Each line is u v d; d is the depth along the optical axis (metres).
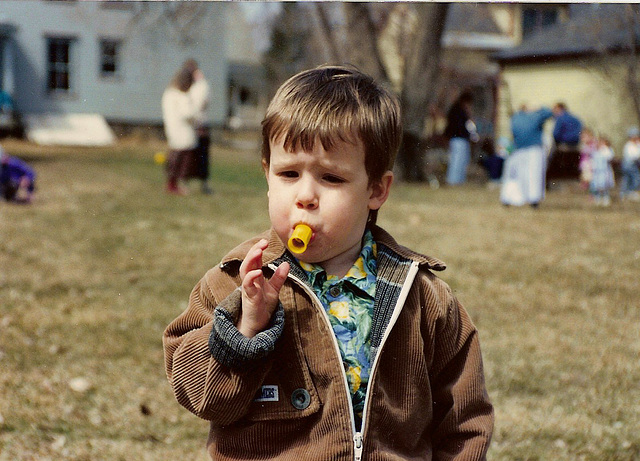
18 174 10.20
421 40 16.05
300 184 1.71
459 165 16.00
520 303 5.45
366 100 1.75
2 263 6.50
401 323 1.80
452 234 8.46
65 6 25.55
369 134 1.71
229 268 1.84
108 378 3.91
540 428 3.34
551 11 27.44
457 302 1.96
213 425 1.84
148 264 6.62
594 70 15.43
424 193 13.80
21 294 5.50
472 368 1.92
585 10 13.48
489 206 11.66
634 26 12.28
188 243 7.62
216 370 1.65
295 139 1.68
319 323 1.74
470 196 13.54
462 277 6.20
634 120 16.06
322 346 1.73
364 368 1.75
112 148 23.02
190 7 17.70
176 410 3.55
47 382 3.79
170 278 6.12
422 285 1.86
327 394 1.73
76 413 3.46
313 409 1.72
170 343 1.83
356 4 15.55
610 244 8.04
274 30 28.12
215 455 1.80
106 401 3.62
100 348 4.36
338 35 16.64
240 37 50.84
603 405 3.62
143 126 26.45
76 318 4.94
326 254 1.74
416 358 1.80
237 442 1.77
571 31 17.98
